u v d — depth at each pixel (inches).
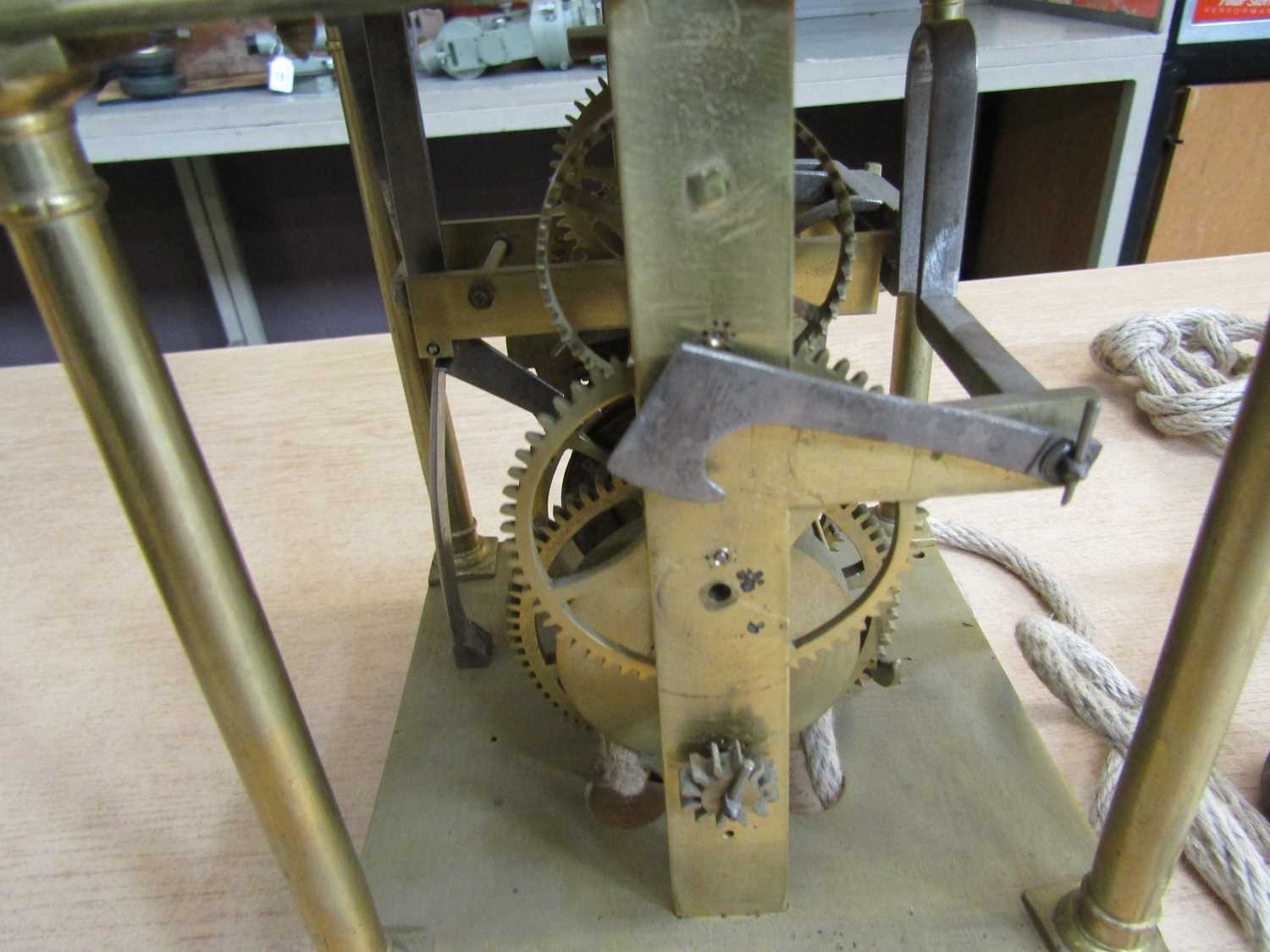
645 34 19.5
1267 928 33.3
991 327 75.4
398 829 36.4
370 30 31.9
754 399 22.7
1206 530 23.8
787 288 22.3
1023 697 44.8
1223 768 40.4
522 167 104.3
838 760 37.4
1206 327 64.4
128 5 17.4
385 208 40.3
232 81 82.9
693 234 21.6
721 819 30.0
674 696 28.6
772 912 32.4
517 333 35.0
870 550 33.7
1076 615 47.8
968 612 45.4
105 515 63.8
